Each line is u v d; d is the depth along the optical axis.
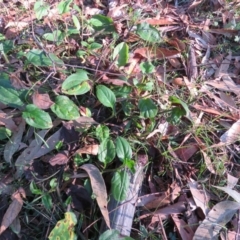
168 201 0.49
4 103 0.50
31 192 0.48
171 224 0.48
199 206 0.48
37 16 0.61
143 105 0.50
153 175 0.51
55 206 0.47
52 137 0.51
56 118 0.53
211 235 0.45
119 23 0.66
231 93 0.61
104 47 0.63
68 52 0.62
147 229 0.47
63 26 0.68
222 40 0.69
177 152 0.53
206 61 0.65
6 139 0.53
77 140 0.51
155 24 0.70
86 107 0.55
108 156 0.48
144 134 0.53
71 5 0.72
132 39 0.65
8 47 0.59
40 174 0.50
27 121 0.47
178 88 0.60
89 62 0.59
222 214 0.47
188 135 0.54
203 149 0.53
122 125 0.53
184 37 0.69
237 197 0.47
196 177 0.51
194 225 0.47
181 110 0.49
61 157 0.49
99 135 0.50
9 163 0.51
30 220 0.48
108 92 0.51
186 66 0.63
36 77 0.57
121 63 0.57
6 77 0.53
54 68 0.53
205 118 0.57
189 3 0.75
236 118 0.56
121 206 0.46
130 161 0.46
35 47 0.63
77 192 0.47
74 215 0.44
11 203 0.47
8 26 0.68
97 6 0.74
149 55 0.63
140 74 0.59
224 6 0.73
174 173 0.51
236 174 0.52
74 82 0.51
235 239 0.46
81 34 0.65
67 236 0.43
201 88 0.60
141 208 0.49
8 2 0.73
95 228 0.46
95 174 0.47
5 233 0.47
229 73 0.63
